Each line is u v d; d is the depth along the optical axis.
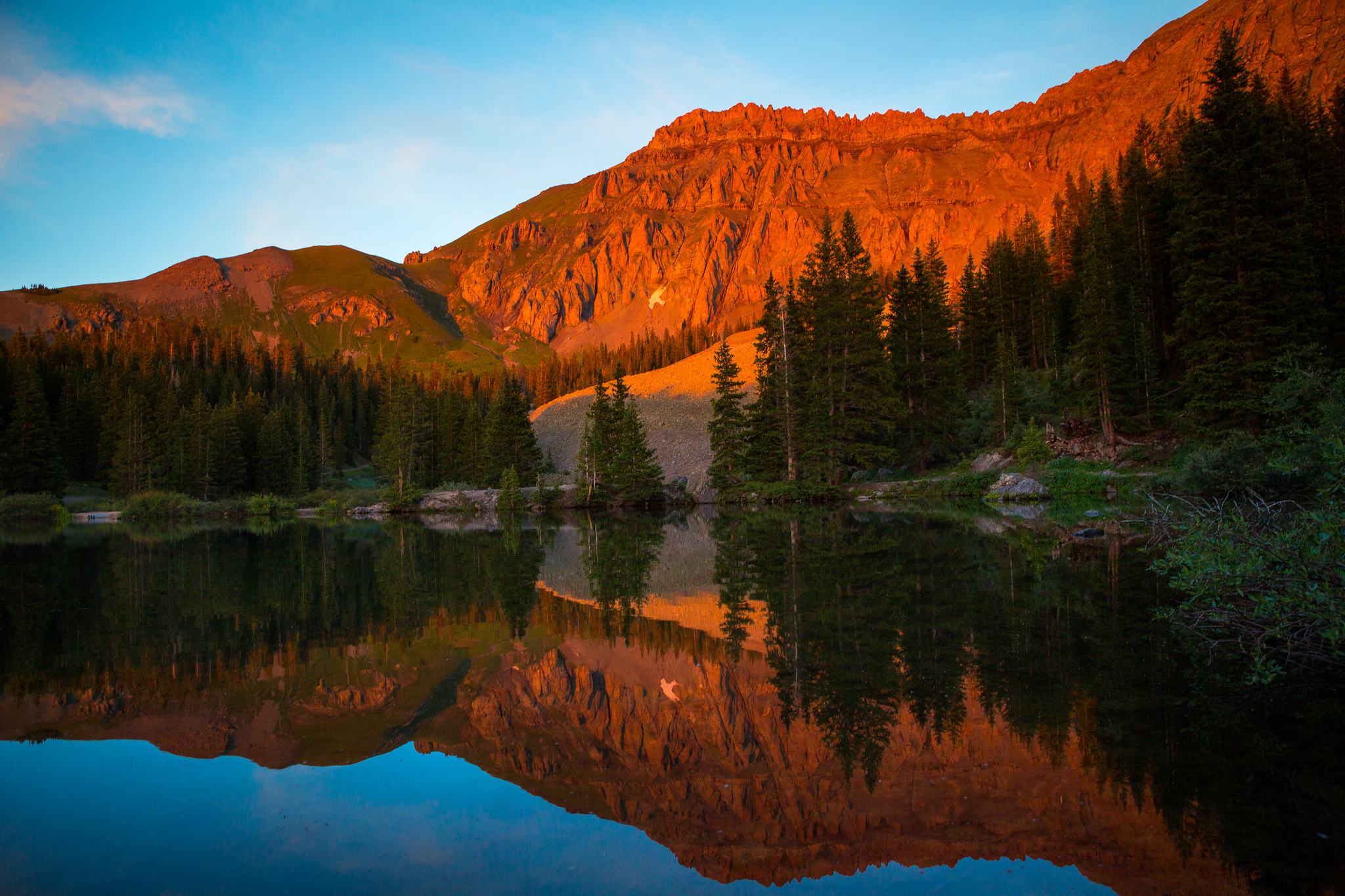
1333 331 31.97
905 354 51.41
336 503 64.06
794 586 12.74
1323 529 6.56
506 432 67.62
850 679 7.00
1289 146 35.88
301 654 8.80
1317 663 6.83
